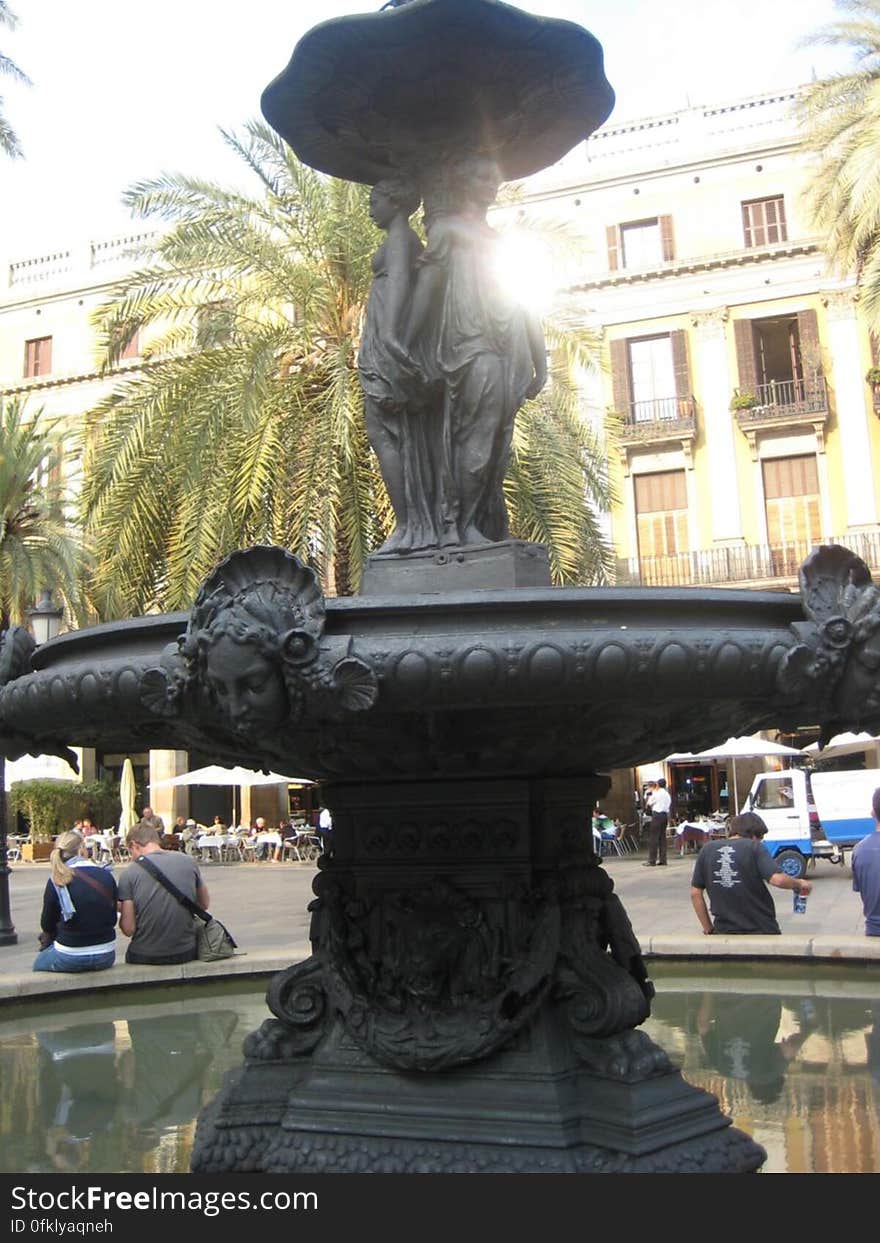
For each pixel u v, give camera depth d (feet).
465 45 11.05
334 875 12.07
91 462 41.09
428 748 10.43
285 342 41.73
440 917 11.30
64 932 22.16
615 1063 10.57
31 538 76.95
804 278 96.94
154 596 42.45
